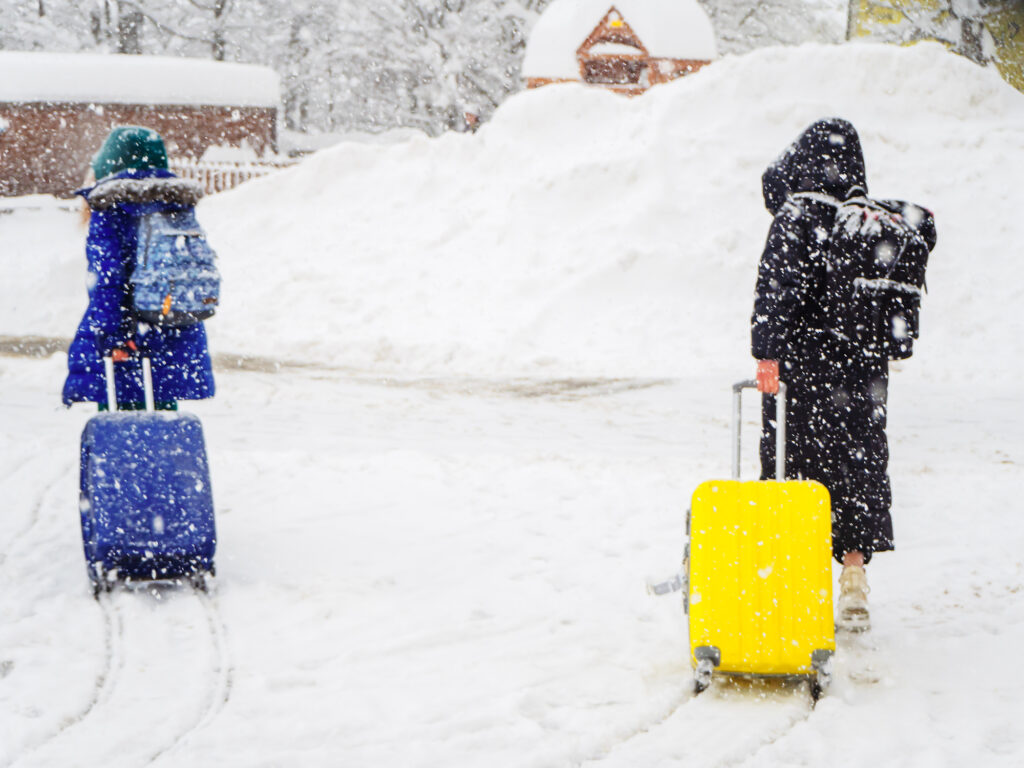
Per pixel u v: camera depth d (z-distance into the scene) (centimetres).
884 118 1856
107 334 533
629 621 489
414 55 4384
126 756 349
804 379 469
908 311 468
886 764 355
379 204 1853
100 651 436
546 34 3144
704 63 3102
